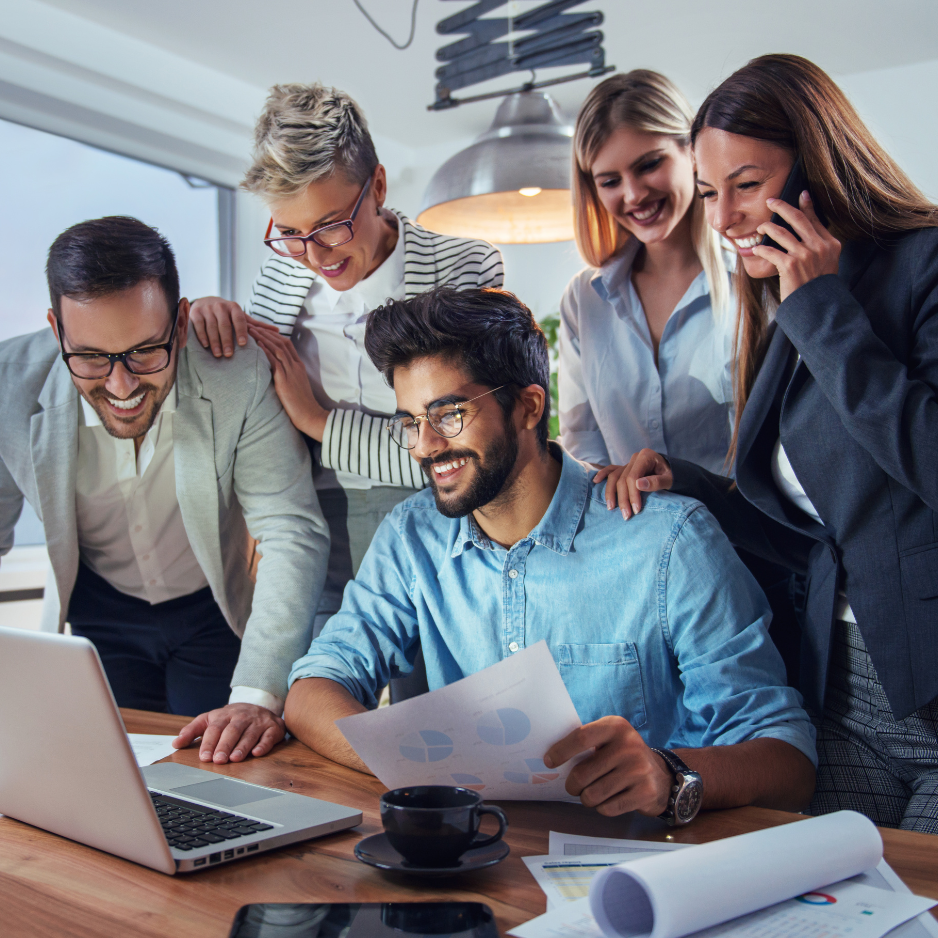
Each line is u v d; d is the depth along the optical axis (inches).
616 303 83.7
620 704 47.8
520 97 77.8
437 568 52.6
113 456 69.3
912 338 49.6
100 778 29.9
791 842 26.6
